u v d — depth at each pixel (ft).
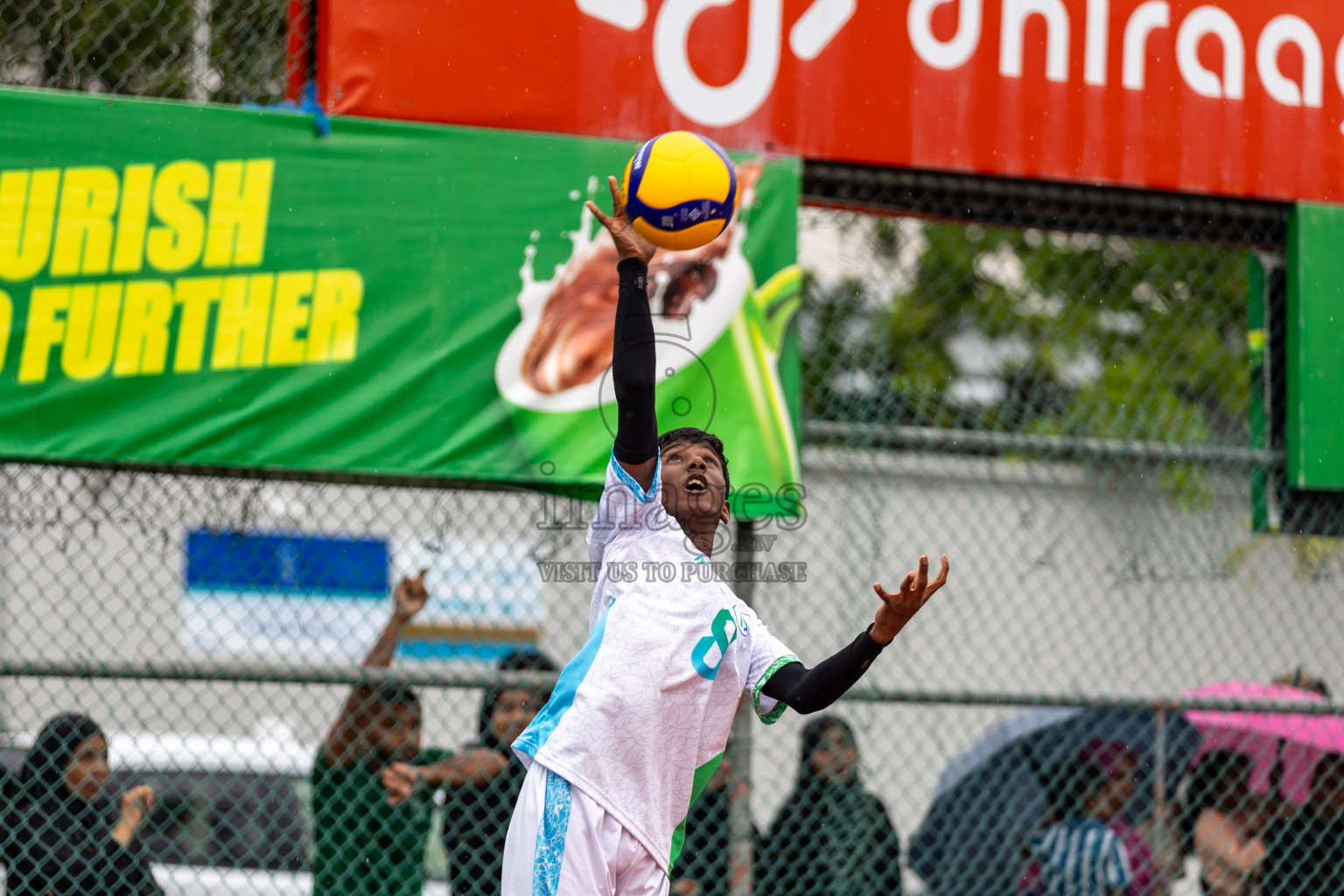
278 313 40.47
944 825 53.21
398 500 54.60
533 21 43.11
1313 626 63.00
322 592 56.65
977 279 102.27
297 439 40.01
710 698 28.68
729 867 41.65
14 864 38.78
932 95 45.70
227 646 59.31
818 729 46.21
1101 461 57.52
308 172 41.22
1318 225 48.57
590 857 26.66
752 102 44.32
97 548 64.59
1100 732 51.44
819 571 55.57
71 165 39.78
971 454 56.65
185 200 40.32
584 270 42.47
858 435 44.19
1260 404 50.03
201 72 44.55
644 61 43.70
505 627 65.82
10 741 41.09
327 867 41.86
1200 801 49.32
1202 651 64.59
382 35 42.04
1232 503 54.44
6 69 42.39
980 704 42.55
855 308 63.31
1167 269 90.79
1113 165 46.88
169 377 39.63
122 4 44.78
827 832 45.27
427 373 41.09
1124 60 47.29
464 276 41.73
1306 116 48.85
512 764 42.39
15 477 40.40
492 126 42.63
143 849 40.86
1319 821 48.70
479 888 41.01
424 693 66.90
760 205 43.68
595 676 27.43
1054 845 48.19
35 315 39.09
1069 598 59.52
